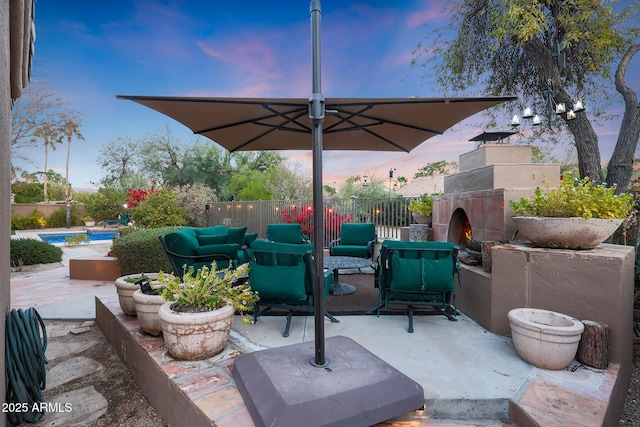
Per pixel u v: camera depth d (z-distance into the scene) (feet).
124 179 69.31
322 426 4.97
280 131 12.09
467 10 22.70
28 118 62.69
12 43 6.77
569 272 8.25
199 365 7.49
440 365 7.51
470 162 14.55
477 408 6.18
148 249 18.03
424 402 6.16
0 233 6.04
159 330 9.13
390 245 10.09
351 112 9.82
